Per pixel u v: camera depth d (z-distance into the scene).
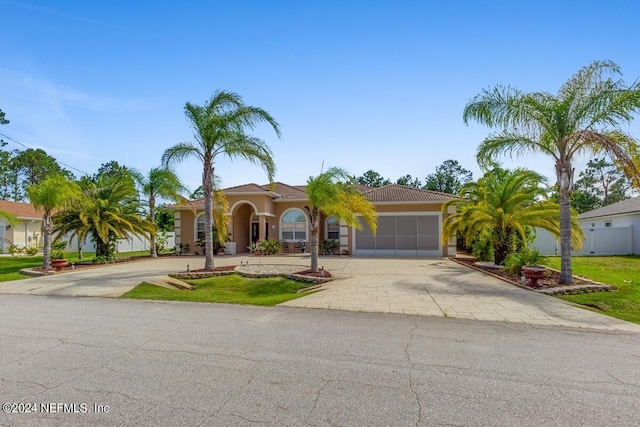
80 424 3.48
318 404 3.86
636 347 5.85
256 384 4.37
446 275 14.17
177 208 25.89
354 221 14.58
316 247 14.23
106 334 6.57
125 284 12.48
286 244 25.55
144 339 6.24
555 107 11.45
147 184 23.36
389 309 8.58
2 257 23.92
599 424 3.47
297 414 3.65
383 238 23.66
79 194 17.66
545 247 23.58
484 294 10.34
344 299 9.74
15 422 3.53
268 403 3.88
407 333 6.61
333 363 5.07
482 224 16.09
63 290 11.58
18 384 4.39
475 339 6.25
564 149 11.72
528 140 12.49
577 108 11.39
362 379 4.52
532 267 11.81
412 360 5.20
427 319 7.68
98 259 19.22
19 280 13.75
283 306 8.95
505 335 6.51
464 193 18.30
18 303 9.72
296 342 6.05
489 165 13.77
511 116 12.15
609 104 10.91
